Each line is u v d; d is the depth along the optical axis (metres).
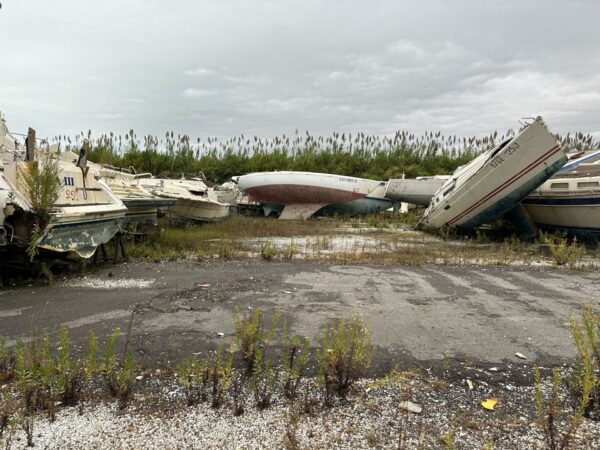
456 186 14.92
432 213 16.09
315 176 24.16
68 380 3.55
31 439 2.92
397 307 6.34
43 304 6.13
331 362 3.71
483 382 4.00
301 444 2.98
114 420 3.22
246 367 4.05
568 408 3.54
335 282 7.92
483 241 14.92
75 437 3.00
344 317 5.75
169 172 31.88
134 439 2.99
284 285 7.60
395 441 3.04
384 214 24.09
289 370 3.68
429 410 3.49
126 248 10.73
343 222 22.34
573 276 8.81
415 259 10.39
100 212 8.34
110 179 13.34
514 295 7.14
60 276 7.90
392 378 3.99
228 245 12.13
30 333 4.97
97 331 5.09
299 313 5.95
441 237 15.79
